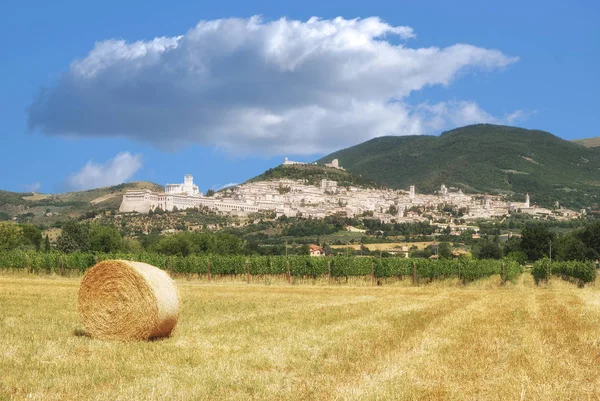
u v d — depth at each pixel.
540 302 36.62
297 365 15.41
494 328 22.77
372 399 12.27
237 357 16.38
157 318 21.06
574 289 55.94
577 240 113.31
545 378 14.15
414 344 18.45
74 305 30.41
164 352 17.30
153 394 12.45
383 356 16.48
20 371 14.47
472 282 59.34
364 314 27.62
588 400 12.55
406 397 12.45
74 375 14.20
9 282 49.62
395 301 36.19
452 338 20.00
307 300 36.72
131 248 119.31
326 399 12.28
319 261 60.47
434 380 13.89
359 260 60.91
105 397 12.31
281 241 192.75
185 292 43.59
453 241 190.75
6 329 21.34
